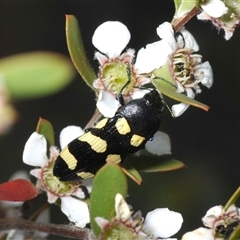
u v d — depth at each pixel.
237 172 0.18
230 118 0.19
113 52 0.12
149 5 0.19
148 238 0.11
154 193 0.16
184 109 0.12
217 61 0.19
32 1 0.18
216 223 0.12
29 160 0.12
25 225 0.12
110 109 0.12
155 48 0.12
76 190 0.12
